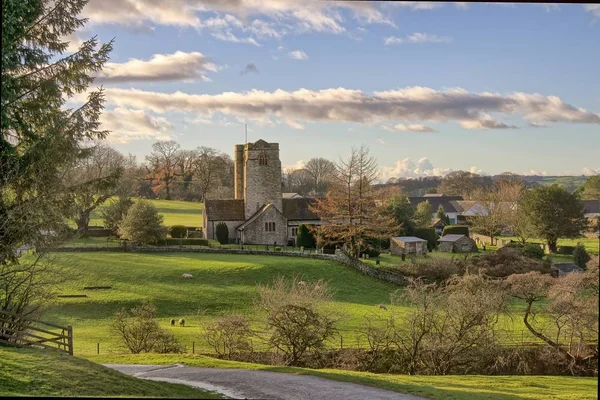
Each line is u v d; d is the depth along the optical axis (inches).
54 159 1227.2
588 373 1421.0
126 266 2596.0
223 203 3678.6
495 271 2265.0
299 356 1478.8
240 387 1000.9
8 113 1139.3
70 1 1291.8
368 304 2260.1
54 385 820.6
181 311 2145.7
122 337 1611.7
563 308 1456.7
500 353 1461.6
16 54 1165.1
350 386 1031.6
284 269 2632.9
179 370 1175.6
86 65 1294.3
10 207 1142.3
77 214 1352.1
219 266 2630.4
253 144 3636.8
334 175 3031.5
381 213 3157.0
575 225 2593.5
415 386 1054.4
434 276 2434.8
